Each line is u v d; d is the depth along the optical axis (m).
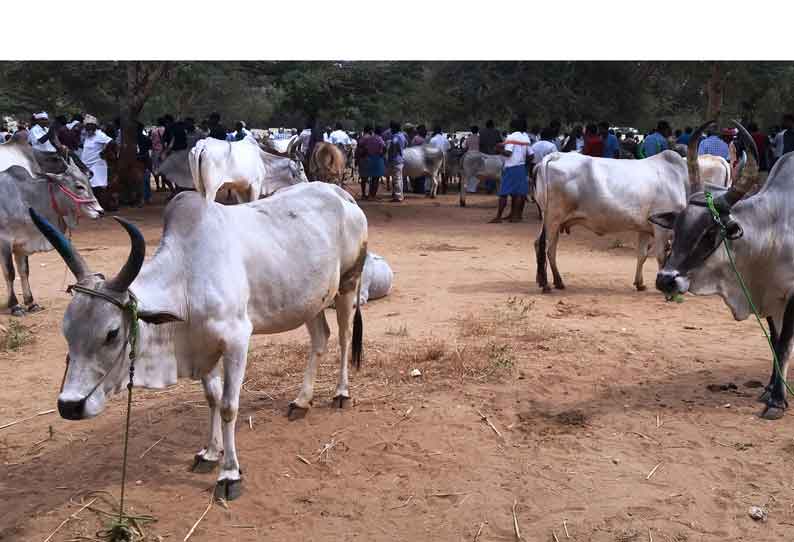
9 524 4.01
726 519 3.96
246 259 4.45
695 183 5.54
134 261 3.68
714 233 5.23
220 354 4.39
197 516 4.07
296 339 7.36
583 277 10.39
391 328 7.55
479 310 8.30
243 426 5.21
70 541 3.84
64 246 3.77
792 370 6.26
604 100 24.83
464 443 4.88
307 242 4.82
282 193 5.04
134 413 5.50
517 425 5.16
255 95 45.06
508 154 16.34
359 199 21.25
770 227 5.34
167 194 21.59
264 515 4.09
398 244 13.55
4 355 6.86
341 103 27.28
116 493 4.31
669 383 5.95
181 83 27.78
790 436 4.91
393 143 20.70
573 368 6.29
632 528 3.88
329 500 4.23
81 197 8.47
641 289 9.47
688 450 4.73
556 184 9.09
